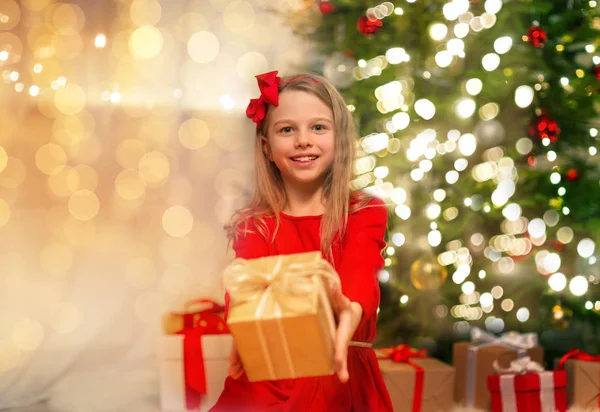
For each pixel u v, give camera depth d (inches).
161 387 93.4
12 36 130.2
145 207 138.3
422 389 94.1
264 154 75.0
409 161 113.3
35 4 131.8
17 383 105.3
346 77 117.7
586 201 112.7
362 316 58.9
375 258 66.7
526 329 119.7
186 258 136.3
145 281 129.6
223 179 143.5
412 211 118.4
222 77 146.6
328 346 49.4
